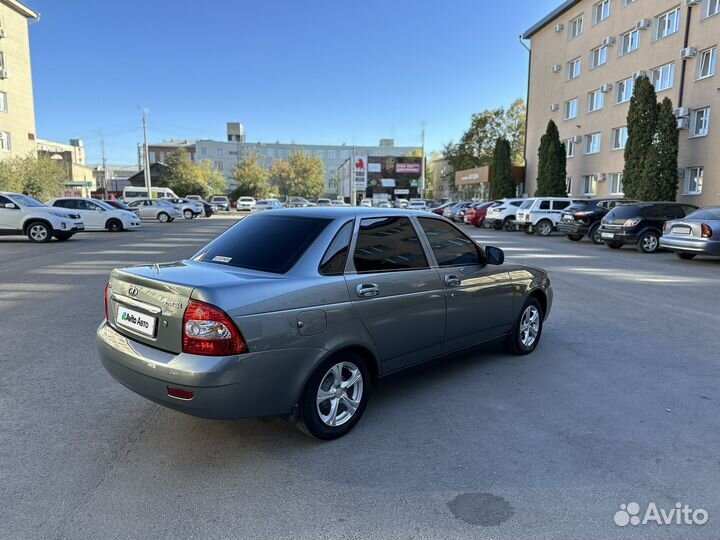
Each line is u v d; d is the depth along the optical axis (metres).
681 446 3.34
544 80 35.56
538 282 5.27
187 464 3.09
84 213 22.64
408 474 2.99
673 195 21.66
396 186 85.38
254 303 2.91
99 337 3.44
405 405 3.97
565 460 3.15
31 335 5.75
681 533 2.48
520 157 53.59
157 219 33.19
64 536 2.42
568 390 4.29
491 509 2.66
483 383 4.45
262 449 3.29
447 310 4.13
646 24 24.75
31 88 36.81
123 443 3.35
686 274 10.91
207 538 2.42
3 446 3.28
